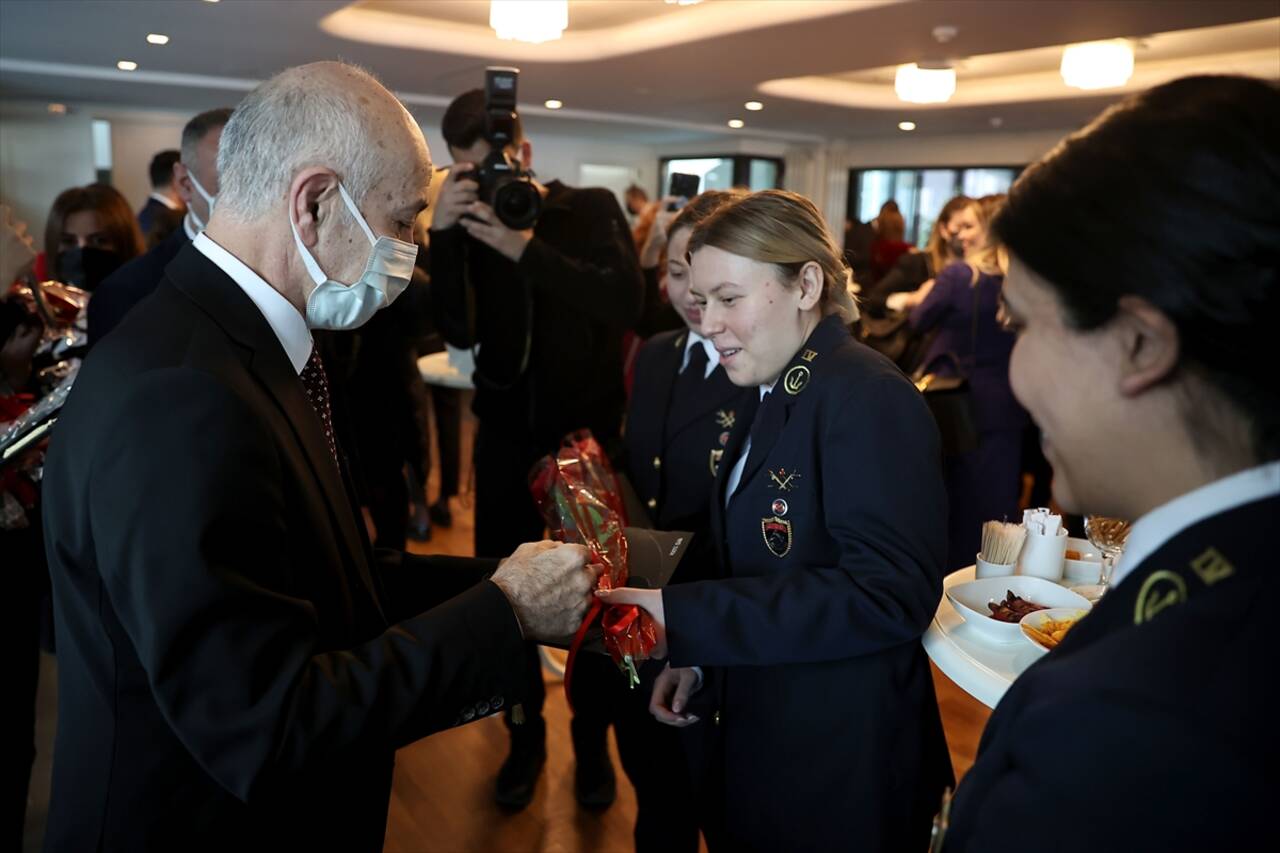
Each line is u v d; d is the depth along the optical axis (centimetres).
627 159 1234
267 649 80
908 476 114
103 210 301
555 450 223
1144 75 670
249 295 92
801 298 124
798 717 125
